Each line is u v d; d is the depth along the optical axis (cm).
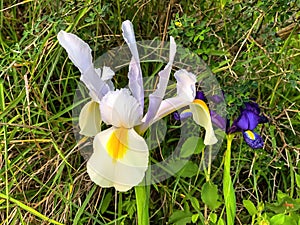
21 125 26
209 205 26
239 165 28
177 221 26
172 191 28
